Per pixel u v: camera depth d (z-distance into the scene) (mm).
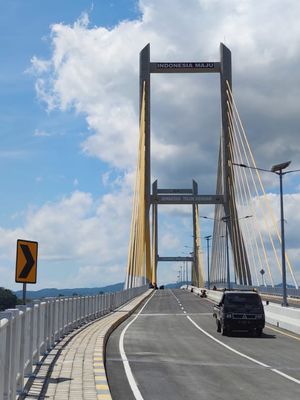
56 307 17828
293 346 21047
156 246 144750
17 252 10688
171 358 16906
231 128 95062
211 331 27734
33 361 12242
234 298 25797
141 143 93375
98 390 9977
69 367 12594
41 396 9367
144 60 96000
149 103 96000
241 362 16312
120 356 17141
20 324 9289
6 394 7621
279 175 40188
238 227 90812
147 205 97125
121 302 49219
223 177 95188
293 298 61438
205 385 12266
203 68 95938
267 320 34344
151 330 27594
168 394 11141
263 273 75500
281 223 40719
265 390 11711
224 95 95375
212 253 116812
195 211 144625
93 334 21094
